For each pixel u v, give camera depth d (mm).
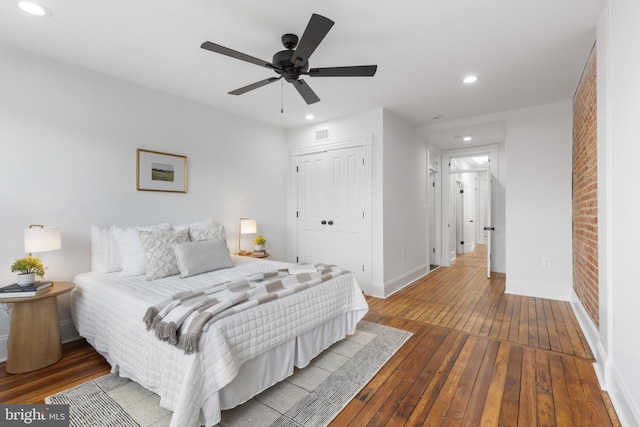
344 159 4297
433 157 5871
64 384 2010
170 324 1575
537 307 3529
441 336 2771
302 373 2168
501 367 2217
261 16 2057
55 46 2428
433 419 1684
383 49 2486
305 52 1896
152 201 3268
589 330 2596
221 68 2816
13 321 2150
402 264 4516
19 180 2441
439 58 2635
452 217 6766
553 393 1899
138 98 3156
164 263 2559
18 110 2434
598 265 2248
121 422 1654
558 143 3736
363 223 4117
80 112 2762
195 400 1463
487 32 2252
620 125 1719
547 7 1971
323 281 2420
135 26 2168
